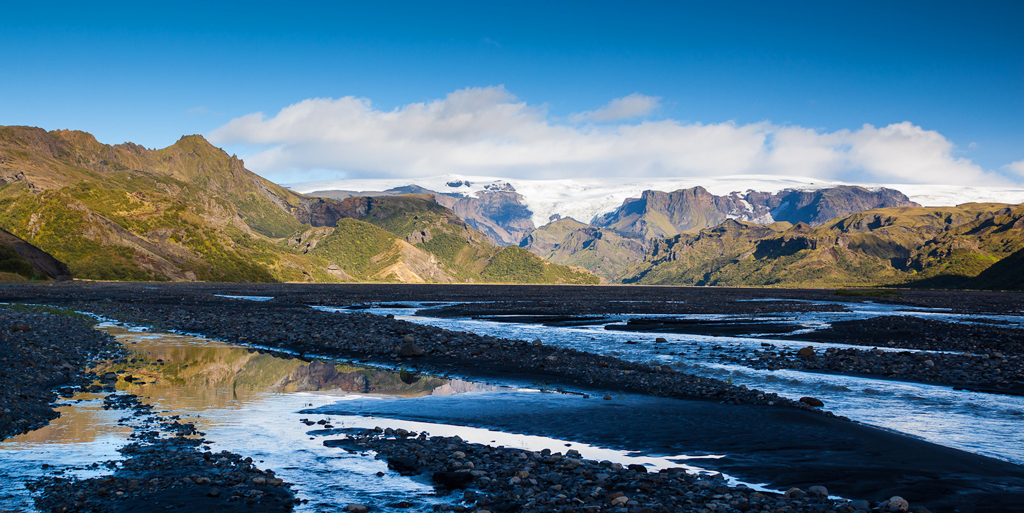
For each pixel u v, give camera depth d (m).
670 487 11.40
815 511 10.14
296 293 125.44
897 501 10.41
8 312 47.81
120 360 28.56
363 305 85.06
